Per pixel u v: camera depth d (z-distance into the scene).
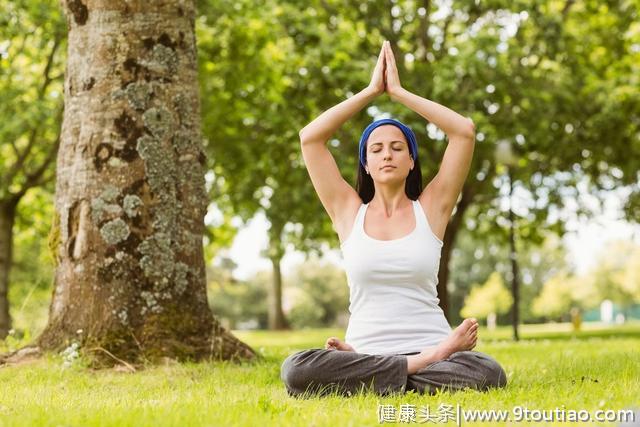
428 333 5.04
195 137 7.89
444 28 21.00
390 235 5.16
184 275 7.56
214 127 19.03
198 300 7.64
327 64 18.61
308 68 18.70
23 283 29.23
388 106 18.12
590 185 22.78
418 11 21.03
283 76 19.38
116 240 7.33
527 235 24.38
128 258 7.33
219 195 21.42
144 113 7.56
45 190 22.33
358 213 5.31
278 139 19.22
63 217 7.54
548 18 19.44
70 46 7.83
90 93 7.60
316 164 5.45
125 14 7.68
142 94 7.59
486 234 25.27
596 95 20.19
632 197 22.80
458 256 79.75
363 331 5.08
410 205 5.31
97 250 7.33
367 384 4.68
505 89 18.91
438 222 5.29
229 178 20.45
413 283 5.07
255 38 18.34
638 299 73.88
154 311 7.30
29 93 19.30
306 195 19.83
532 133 19.36
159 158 7.56
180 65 7.84
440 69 18.12
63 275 7.43
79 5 7.77
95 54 7.63
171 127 7.68
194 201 7.78
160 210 7.50
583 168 22.16
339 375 4.68
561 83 19.94
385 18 21.06
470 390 4.53
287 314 79.62
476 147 19.17
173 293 7.45
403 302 5.05
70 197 7.52
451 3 20.45
